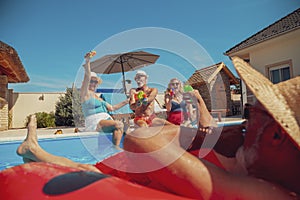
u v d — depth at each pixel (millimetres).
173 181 936
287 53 10789
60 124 17156
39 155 1575
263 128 1008
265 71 11734
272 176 986
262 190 884
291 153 939
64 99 17031
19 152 1644
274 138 970
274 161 972
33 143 1662
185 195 924
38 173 1136
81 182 1004
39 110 19141
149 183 1068
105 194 909
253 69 1110
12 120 18312
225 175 920
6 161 5086
